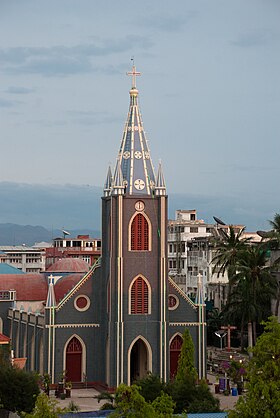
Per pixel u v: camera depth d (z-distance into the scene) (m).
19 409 81.12
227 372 110.38
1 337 104.00
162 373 105.19
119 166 107.19
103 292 108.69
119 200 105.62
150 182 108.25
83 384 107.69
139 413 52.72
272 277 131.12
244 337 146.50
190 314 111.19
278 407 53.94
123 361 104.06
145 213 106.88
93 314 109.25
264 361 56.88
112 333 104.62
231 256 139.38
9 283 129.50
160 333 105.50
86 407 91.75
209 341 153.62
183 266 195.88
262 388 54.78
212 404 75.69
